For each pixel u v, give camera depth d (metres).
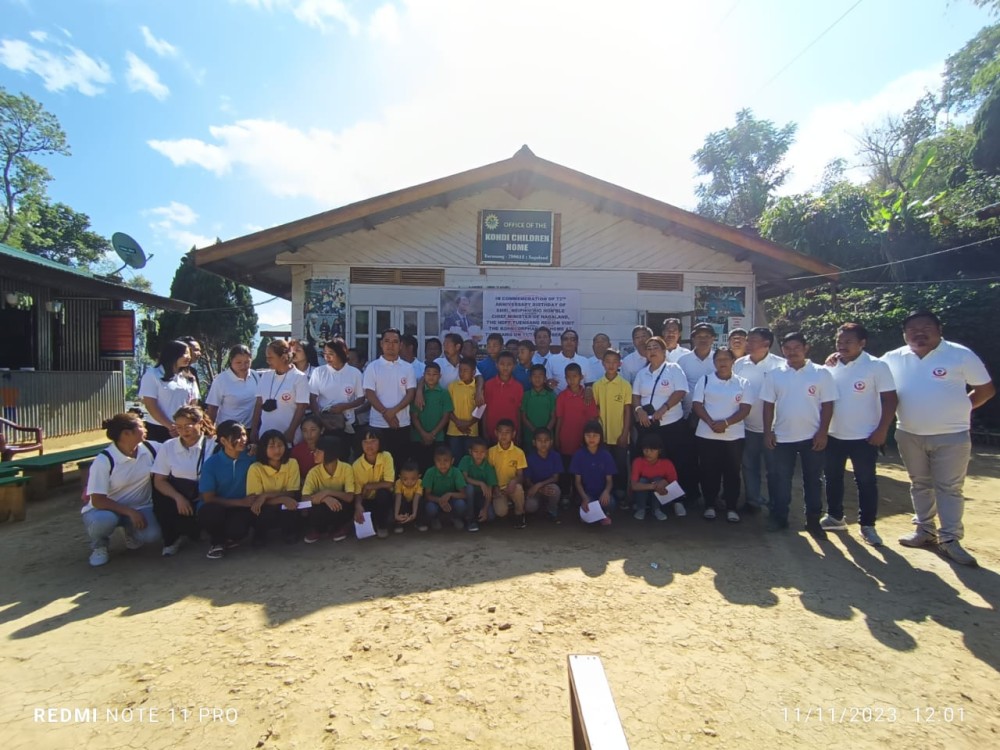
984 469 7.40
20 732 2.04
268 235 6.63
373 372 5.07
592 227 7.77
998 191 13.86
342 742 1.99
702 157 26.94
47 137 26.23
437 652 2.61
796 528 4.55
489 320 7.66
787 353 4.39
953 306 11.08
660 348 5.07
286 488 4.24
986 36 19.14
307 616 2.98
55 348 9.91
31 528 4.75
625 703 2.21
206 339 20.33
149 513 3.99
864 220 14.73
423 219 7.61
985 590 3.29
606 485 4.74
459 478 4.56
